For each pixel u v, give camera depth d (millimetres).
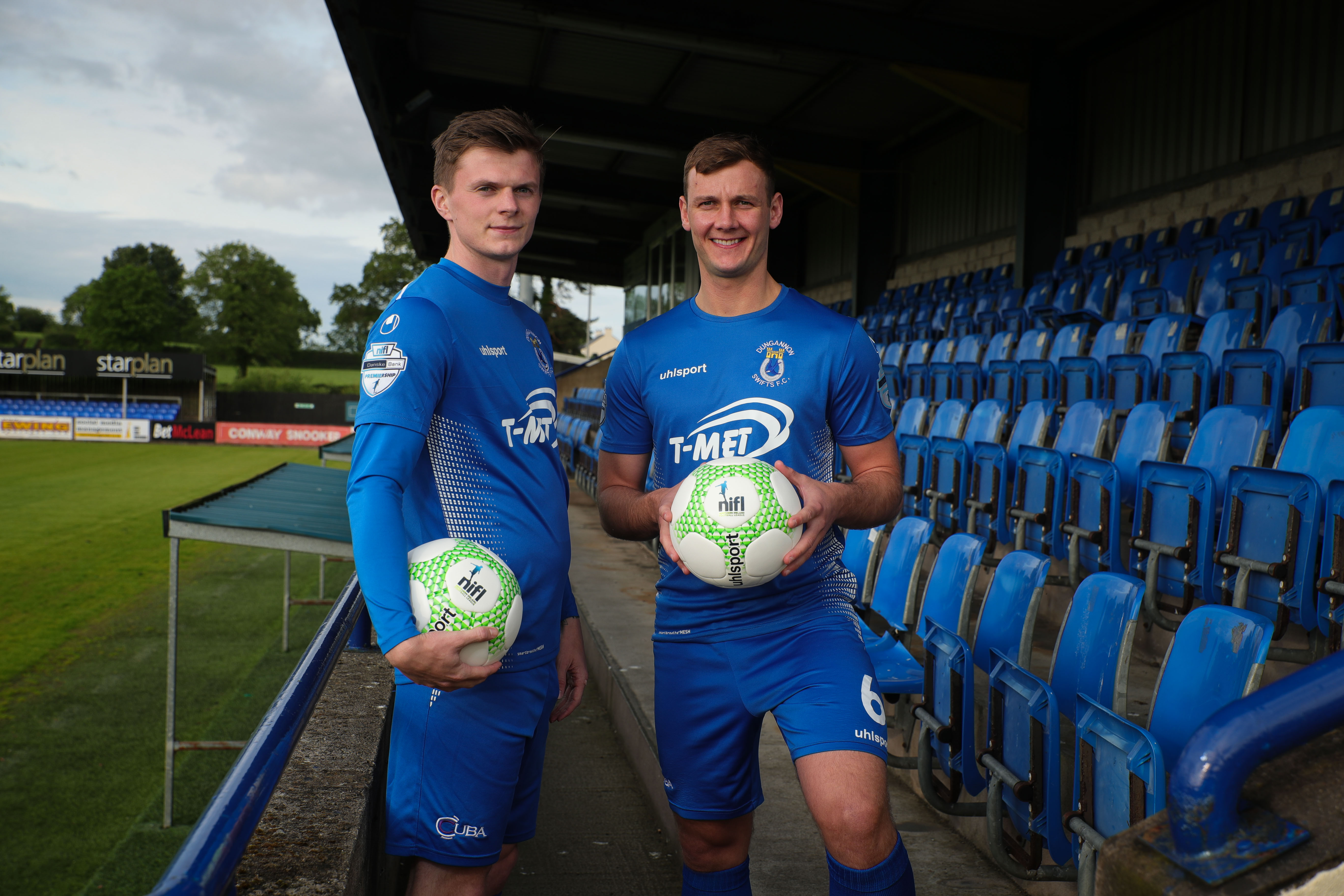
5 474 19516
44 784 4332
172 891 716
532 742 1687
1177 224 9422
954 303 10977
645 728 3264
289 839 1321
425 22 10758
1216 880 1013
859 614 3357
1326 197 7102
